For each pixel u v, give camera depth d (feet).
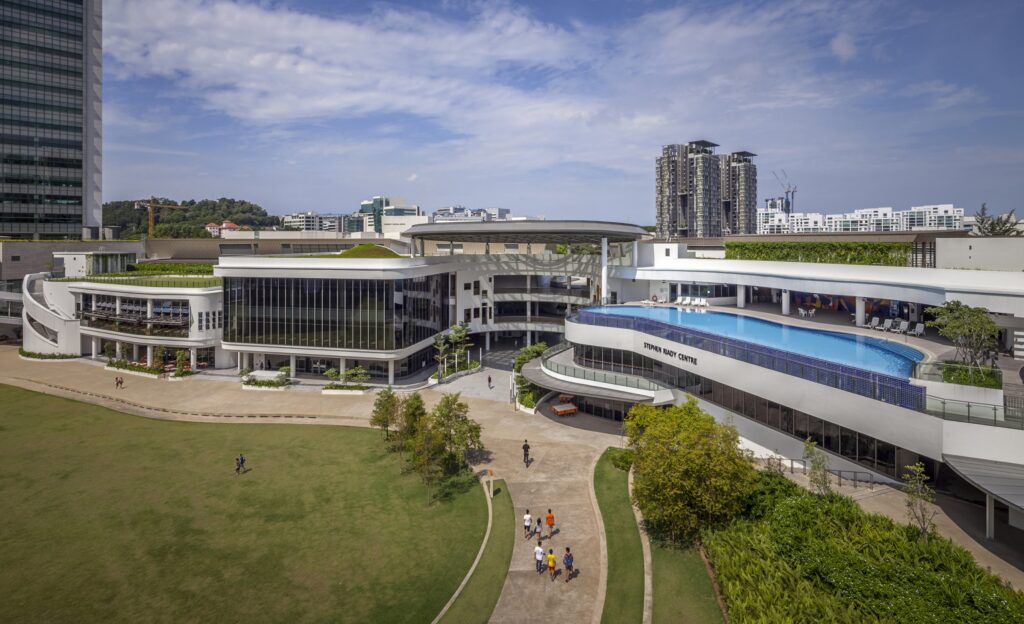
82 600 91.71
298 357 237.04
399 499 127.54
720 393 145.59
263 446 160.56
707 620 79.82
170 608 89.97
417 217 480.23
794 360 119.65
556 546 106.32
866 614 67.21
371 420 159.84
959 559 74.64
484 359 271.90
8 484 135.03
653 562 96.58
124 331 257.34
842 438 114.21
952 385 101.81
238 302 230.48
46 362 268.00
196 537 111.24
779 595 72.69
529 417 183.01
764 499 98.22
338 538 111.14
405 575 99.09
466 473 139.95
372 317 217.15
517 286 315.37
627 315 189.67
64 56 428.56
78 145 436.76
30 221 417.49
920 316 173.17
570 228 217.97
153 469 144.15
